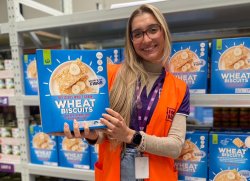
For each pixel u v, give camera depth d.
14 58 1.38
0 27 1.39
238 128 1.26
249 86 1.04
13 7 1.36
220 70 1.07
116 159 1.01
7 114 1.64
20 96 1.39
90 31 1.62
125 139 0.90
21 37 1.40
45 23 1.30
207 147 1.12
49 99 0.85
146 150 0.92
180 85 1.02
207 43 1.09
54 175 1.39
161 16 0.99
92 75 0.89
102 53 0.90
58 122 0.86
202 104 1.10
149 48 0.98
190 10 1.06
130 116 1.01
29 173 1.44
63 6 1.95
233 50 1.05
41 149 1.42
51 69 0.85
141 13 0.97
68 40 1.98
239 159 1.07
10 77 1.42
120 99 1.01
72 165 1.36
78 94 0.87
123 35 1.81
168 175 1.02
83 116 0.88
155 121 0.98
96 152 1.31
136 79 1.03
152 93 1.02
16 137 1.47
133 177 1.00
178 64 1.13
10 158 1.50
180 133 0.97
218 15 1.24
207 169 1.13
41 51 0.84
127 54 1.06
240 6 1.04
